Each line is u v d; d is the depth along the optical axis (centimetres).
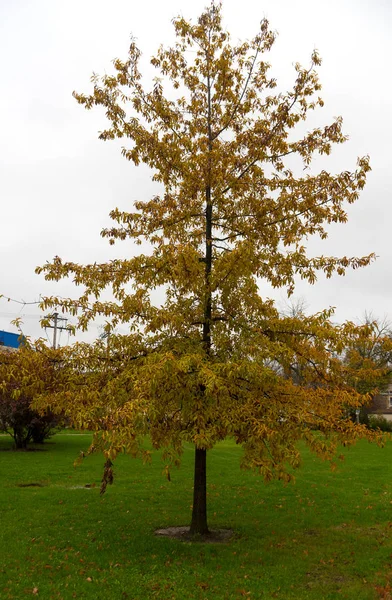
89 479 1418
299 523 962
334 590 627
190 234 908
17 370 700
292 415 699
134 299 773
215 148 873
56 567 690
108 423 581
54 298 758
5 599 584
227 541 832
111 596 596
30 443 2409
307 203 841
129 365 741
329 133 863
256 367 668
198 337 822
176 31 938
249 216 882
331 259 822
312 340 778
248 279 745
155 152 859
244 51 921
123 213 877
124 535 852
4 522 925
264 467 653
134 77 891
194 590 619
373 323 729
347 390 791
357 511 1066
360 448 2423
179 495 1202
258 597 603
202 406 696
